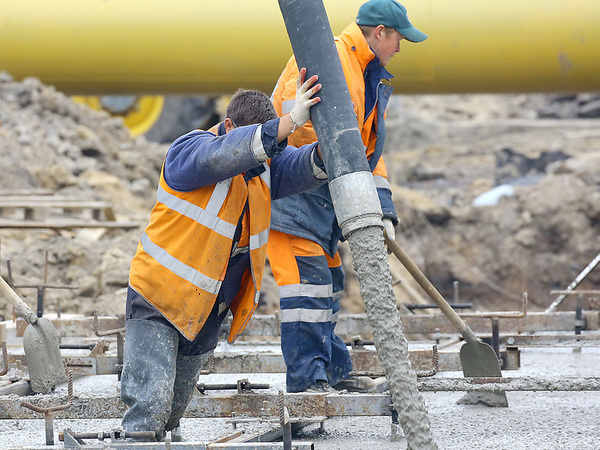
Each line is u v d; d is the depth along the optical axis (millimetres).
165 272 11812
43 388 13773
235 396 13883
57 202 40750
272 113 11977
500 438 14172
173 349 12078
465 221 79750
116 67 43344
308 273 15234
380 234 10438
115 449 10711
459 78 40594
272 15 40500
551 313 22844
